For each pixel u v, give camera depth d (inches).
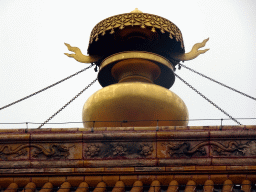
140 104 981.8
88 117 1015.6
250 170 810.2
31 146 858.8
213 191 794.2
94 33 1091.3
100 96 1003.9
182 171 820.0
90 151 848.9
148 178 824.3
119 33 1090.7
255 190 803.4
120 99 985.5
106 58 1083.3
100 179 830.5
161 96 994.7
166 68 1075.9
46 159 850.8
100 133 855.7
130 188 828.0
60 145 856.9
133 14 1070.4
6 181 839.1
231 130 838.5
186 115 1031.0
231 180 809.5
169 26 1075.3
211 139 837.8
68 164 842.2
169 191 794.2
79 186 824.3
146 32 1087.0
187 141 842.2
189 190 794.2
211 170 816.9
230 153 828.0
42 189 820.0
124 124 983.6
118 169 831.7
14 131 869.8
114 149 848.3
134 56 1061.8
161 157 837.2
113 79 1104.8
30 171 839.7
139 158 839.1
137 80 1056.2
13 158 853.2
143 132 852.0
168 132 847.1
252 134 831.7
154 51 1115.9
